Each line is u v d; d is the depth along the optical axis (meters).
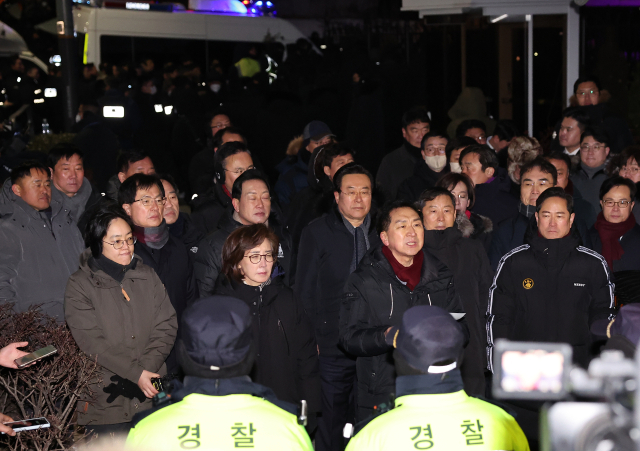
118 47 12.86
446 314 2.32
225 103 10.48
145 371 3.84
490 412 2.29
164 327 4.02
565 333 4.26
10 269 4.59
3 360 3.33
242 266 3.76
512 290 4.35
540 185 5.02
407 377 2.29
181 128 9.92
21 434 3.45
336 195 4.62
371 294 3.90
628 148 6.05
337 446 4.67
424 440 2.22
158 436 2.20
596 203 6.38
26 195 4.66
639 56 9.45
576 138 6.91
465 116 9.91
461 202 4.95
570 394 1.54
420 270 3.96
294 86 12.83
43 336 3.80
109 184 5.70
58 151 5.48
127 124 9.52
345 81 11.23
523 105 9.96
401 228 3.83
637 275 4.75
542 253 4.29
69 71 9.49
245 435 2.20
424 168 6.51
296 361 3.86
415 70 10.98
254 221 4.47
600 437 1.38
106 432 3.84
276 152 10.09
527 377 1.56
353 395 4.88
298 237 5.26
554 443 1.48
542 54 9.69
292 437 2.26
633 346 2.59
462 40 10.49
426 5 9.43
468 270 4.44
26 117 11.46
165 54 13.05
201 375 2.24
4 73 11.87
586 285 4.24
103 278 3.90
